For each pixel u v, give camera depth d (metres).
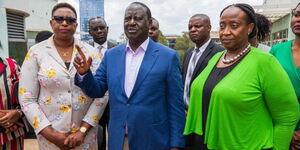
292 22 2.06
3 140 2.19
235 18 1.68
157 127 1.92
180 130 1.98
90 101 2.27
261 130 1.65
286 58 2.05
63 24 2.14
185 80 3.38
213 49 3.21
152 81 1.89
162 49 1.99
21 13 6.72
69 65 2.19
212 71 1.86
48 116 2.17
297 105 1.65
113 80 1.99
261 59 1.62
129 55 2.03
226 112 1.62
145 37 2.00
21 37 6.86
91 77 1.96
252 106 1.60
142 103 1.89
